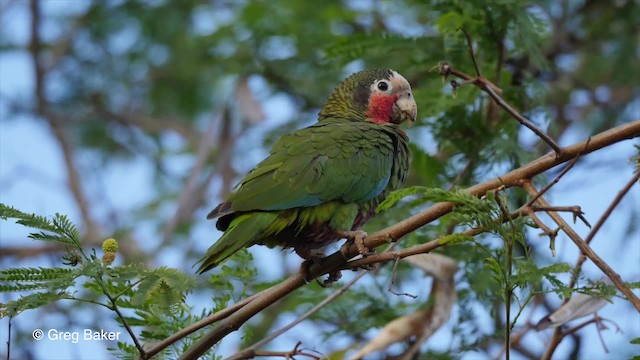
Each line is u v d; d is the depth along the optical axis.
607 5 16.16
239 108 15.23
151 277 6.98
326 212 8.77
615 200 8.12
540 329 8.60
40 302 6.75
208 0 18.42
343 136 9.19
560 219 7.39
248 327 9.95
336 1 16.11
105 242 6.98
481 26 10.65
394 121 10.48
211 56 16.61
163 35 18.48
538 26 10.84
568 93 16.47
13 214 6.86
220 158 15.60
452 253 10.98
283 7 15.96
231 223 8.30
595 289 7.35
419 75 12.67
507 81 11.31
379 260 7.77
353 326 11.46
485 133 11.07
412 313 10.53
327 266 8.02
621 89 16.95
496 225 6.97
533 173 7.81
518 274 6.85
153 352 7.36
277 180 8.59
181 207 15.20
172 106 19.22
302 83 15.35
